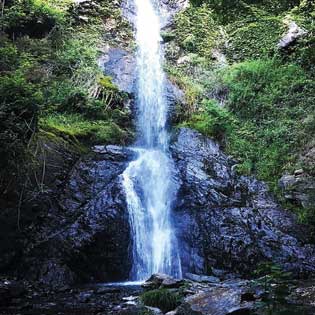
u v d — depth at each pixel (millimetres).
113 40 17531
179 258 11227
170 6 20078
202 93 16109
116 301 7750
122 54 16891
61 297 8258
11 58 13102
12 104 9758
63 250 10156
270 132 14281
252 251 11086
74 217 10750
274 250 11109
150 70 16562
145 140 14977
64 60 15062
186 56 17891
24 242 10039
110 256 10719
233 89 15984
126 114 14711
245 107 15539
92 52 15867
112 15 18391
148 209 11961
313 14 18188
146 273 11211
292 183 12367
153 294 7445
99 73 15109
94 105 14031
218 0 20047
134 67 16422
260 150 13953
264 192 12688
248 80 16250
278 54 17125
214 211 11930
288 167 13117
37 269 9727
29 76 13359
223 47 18609
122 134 13883
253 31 18516
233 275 10742
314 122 13711
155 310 6992
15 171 9977
